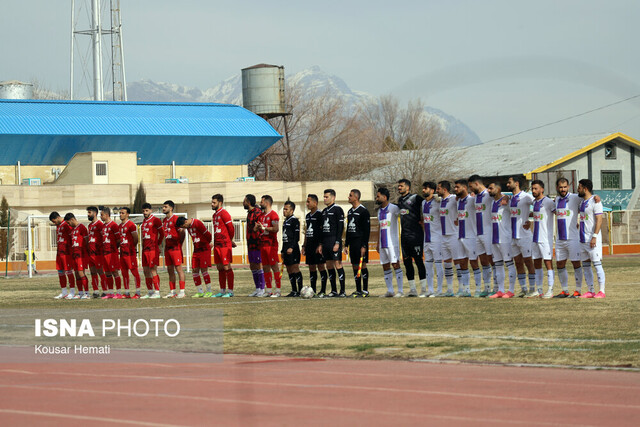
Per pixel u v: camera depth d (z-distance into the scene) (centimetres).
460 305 1933
